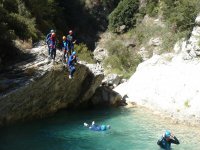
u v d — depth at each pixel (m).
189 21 39.62
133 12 54.50
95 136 22.86
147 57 48.12
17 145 20.17
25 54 27.80
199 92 28.50
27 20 34.16
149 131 24.42
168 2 47.00
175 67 33.81
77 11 57.31
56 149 20.00
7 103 22.11
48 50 27.34
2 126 23.09
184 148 21.17
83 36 56.34
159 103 30.89
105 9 58.44
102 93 33.19
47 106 26.80
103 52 53.34
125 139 22.47
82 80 29.81
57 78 25.81
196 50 32.19
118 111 30.41
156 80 33.84
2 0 33.06
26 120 25.06
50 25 42.22
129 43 52.16
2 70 24.94
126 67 48.94
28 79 23.55
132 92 34.91
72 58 25.39
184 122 26.75
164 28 48.12
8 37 27.36
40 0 41.62
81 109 30.83
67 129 24.05
